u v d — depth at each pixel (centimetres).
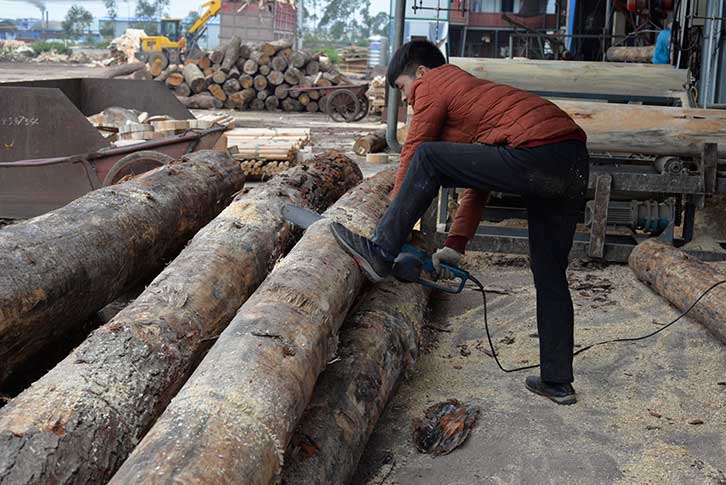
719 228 666
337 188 573
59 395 248
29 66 4109
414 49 354
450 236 380
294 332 277
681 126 598
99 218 396
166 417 227
